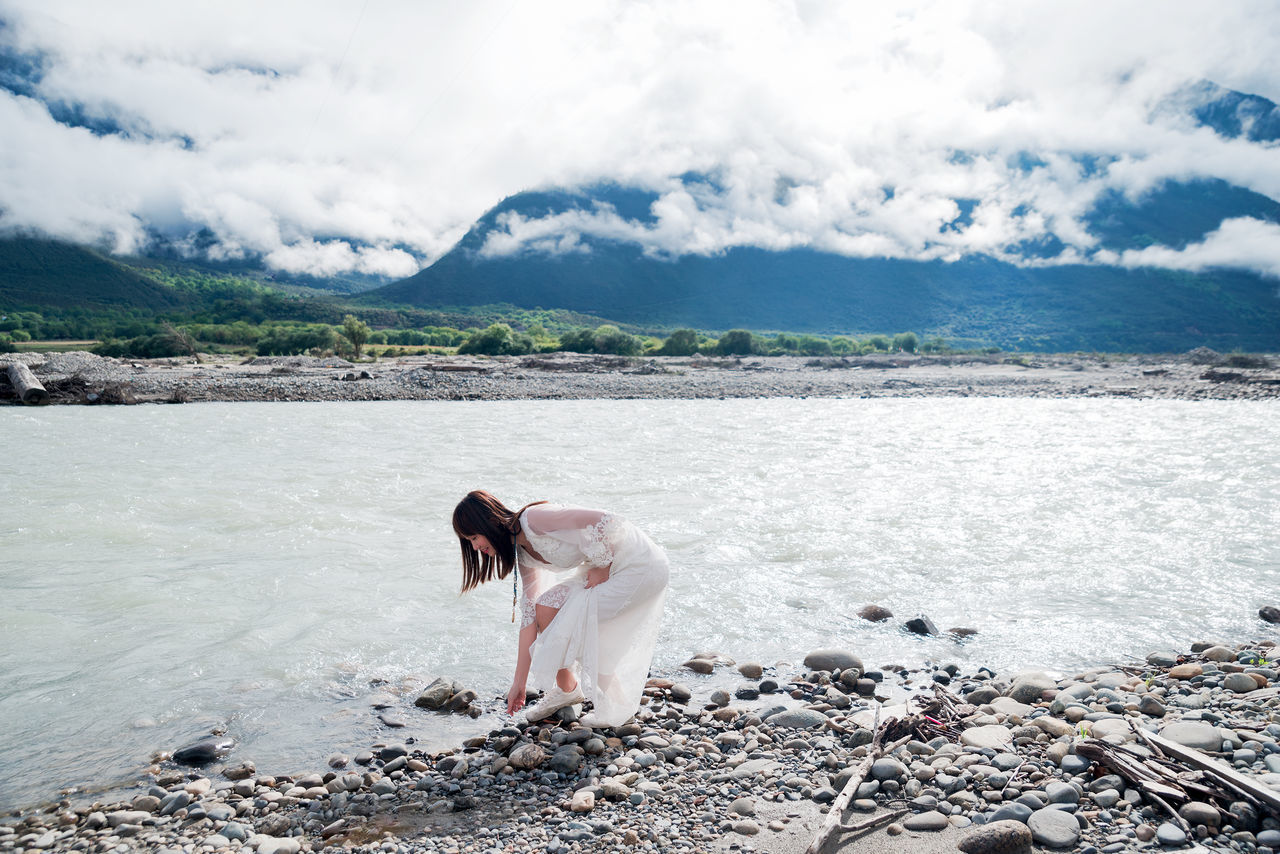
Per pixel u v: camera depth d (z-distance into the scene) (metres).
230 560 7.02
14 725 4.00
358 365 49.50
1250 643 5.09
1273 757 3.12
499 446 16.55
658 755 3.69
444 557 7.16
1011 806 2.94
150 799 3.25
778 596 6.15
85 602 5.86
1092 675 4.46
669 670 4.84
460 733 3.94
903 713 3.94
